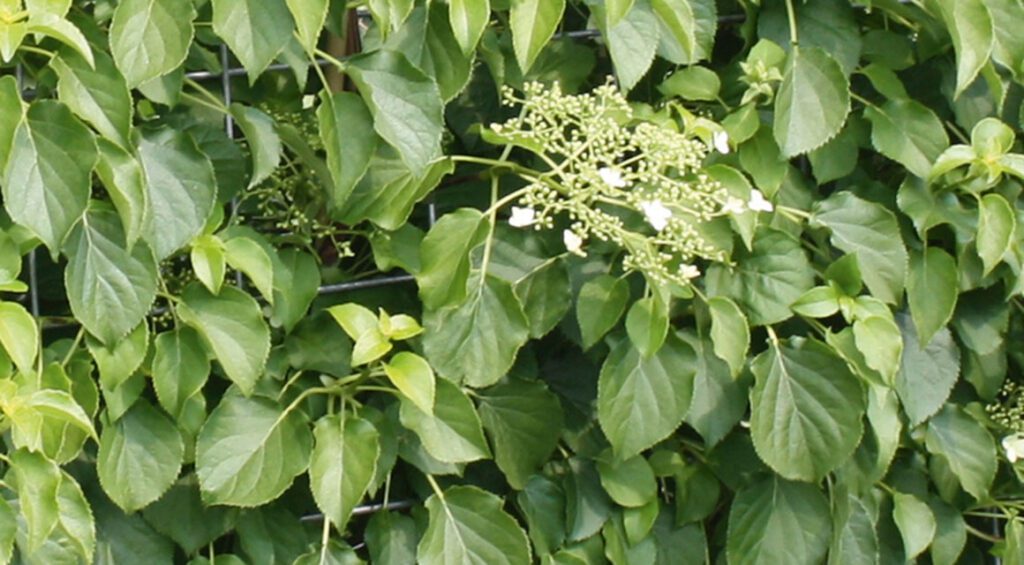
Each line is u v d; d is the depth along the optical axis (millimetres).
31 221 1706
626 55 1816
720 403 1872
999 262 1901
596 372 1925
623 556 1906
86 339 1783
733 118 1866
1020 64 1866
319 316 1866
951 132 1952
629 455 1846
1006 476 1985
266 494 1811
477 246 1849
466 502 1869
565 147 1824
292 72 1885
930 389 1914
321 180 1858
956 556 1966
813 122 1851
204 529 1855
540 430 1890
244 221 1911
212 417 1813
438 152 1797
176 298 1800
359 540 1944
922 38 1917
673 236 1831
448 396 1831
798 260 1862
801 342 1864
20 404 1729
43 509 1730
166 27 1733
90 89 1728
